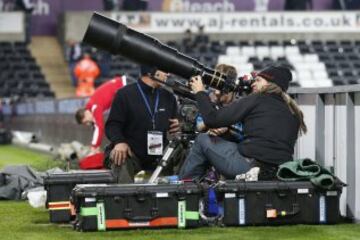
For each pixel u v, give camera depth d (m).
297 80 90.50
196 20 98.88
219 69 21.48
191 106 21.25
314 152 23.33
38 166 36.19
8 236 18.38
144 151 22.17
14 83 91.00
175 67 20.47
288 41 99.31
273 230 18.66
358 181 20.56
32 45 99.00
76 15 95.81
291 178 19.38
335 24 99.62
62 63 97.31
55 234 18.53
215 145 20.14
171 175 22.36
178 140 21.19
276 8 102.25
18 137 71.69
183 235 18.00
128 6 100.44
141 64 20.70
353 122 20.92
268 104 20.14
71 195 19.61
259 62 91.38
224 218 19.05
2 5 99.00
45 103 61.75
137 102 22.11
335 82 91.50
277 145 19.89
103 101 31.00
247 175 19.66
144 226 18.77
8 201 26.08
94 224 18.59
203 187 19.11
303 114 22.58
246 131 20.12
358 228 19.06
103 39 20.17
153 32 98.50
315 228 18.98
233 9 102.38
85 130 44.94
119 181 21.88
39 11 100.19
